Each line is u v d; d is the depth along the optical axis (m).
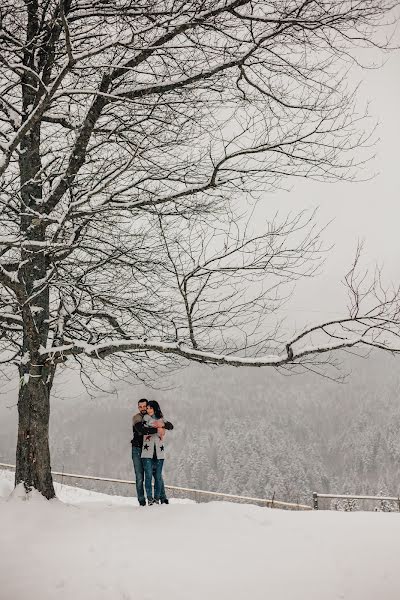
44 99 5.75
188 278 6.20
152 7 5.93
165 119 6.79
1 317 7.45
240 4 5.61
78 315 8.52
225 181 6.52
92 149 7.17
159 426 7.64
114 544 5.44
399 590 4.34
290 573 4.66
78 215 7.05
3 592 4.50
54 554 5.21
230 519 6.15
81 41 6.93
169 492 15.39
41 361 7.14
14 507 6.55
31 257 7.26
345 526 5.80
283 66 6.08
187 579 4.57
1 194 7.02
